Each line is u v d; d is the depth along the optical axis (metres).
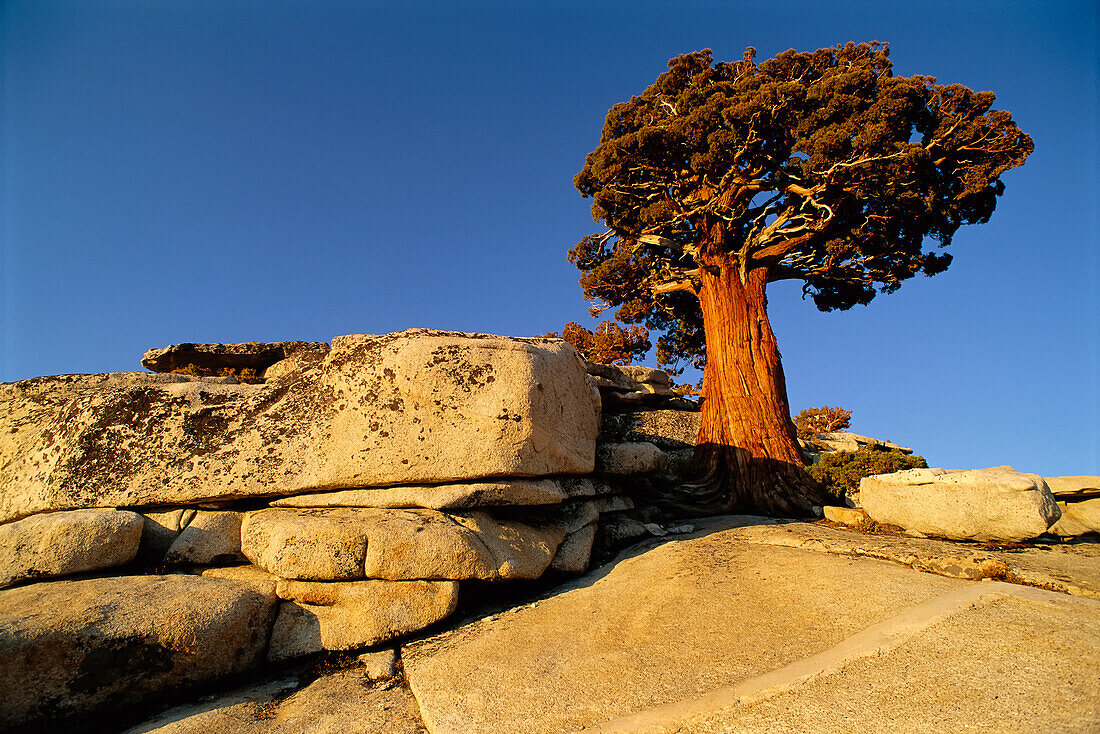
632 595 6.67
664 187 18.80
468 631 6.27
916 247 18.48
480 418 7.38
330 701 5.09
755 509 13.31
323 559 6.20
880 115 15.34
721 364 15.70
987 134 16.42
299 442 7.30
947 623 4.83
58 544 5.92
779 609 5.71
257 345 12.30
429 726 4.54
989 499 7.80
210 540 6.79
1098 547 8.00
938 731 3.63
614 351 28.75
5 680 4.54
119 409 7.35
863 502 9.57
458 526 6.82
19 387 8.07
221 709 5.04
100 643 4.92
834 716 3.90
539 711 4.47
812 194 16.50
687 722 4.09
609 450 10.86
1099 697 3.69
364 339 7.82
